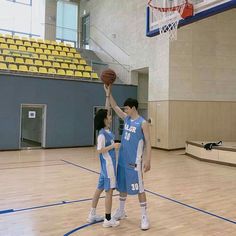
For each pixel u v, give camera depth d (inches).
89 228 120.6
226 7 171.0
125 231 118.0
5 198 162.4
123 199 130.2
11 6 527.5
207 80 415.2
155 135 423.8
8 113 373.7
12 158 313.4
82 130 428.1
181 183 207.3
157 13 223.3
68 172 239.3
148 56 438.6
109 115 126.6
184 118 407.8
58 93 408.2
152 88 431.8
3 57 421.7
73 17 617.6
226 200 166.2
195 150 333.7
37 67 431.5
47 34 553.6
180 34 404.5
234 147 293.7
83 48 587.2
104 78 130.8
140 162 121.0
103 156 122.2
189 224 127.8
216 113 418.0
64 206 149.1
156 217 135.9
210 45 415.5
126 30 487.5
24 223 125.3
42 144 402.6
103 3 553.9
